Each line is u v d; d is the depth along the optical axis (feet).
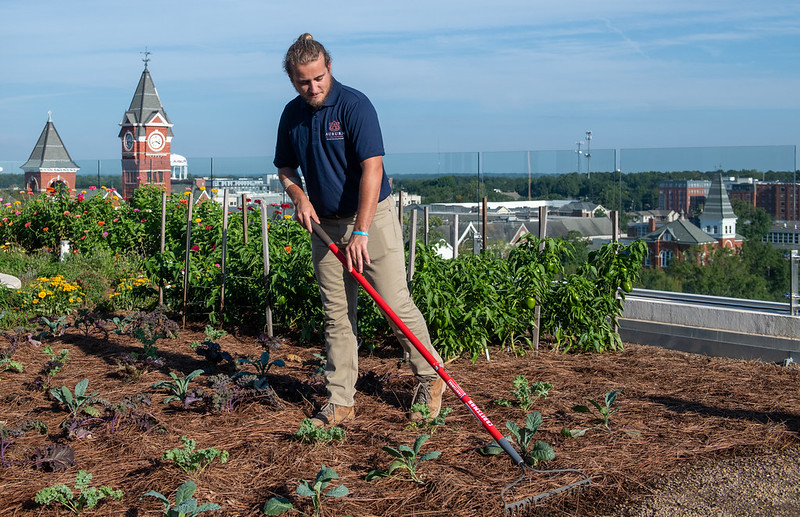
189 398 14.20
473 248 28.45
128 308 25.26
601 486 11.01
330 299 13.53
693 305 20.35
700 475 11.45
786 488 10.99
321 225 13.35
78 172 61.00
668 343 20.26
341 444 12.51
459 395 12.10
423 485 10.93
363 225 12.28
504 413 14.16
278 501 9.94
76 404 13.93
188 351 19.45
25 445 12.57
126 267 32.12
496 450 11.84
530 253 20.45
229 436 12.93
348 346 13.64
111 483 11.09
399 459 11.45
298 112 12.86
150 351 18.15
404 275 13.47
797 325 18.33
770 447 12.60
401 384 16.02
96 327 21.75
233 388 14.33
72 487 10.89
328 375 13.71
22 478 11.25
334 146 12.49
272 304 21.07
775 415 14.21
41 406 14.76
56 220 38.42
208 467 11.53
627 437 12.94
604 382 16.53
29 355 18.88
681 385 16.29
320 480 10.02
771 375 17.11
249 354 19.25
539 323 19.36
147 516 10.02
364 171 12.33
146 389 15.85
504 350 19.51
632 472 11.51
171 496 10.55
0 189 62.85
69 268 32.19
